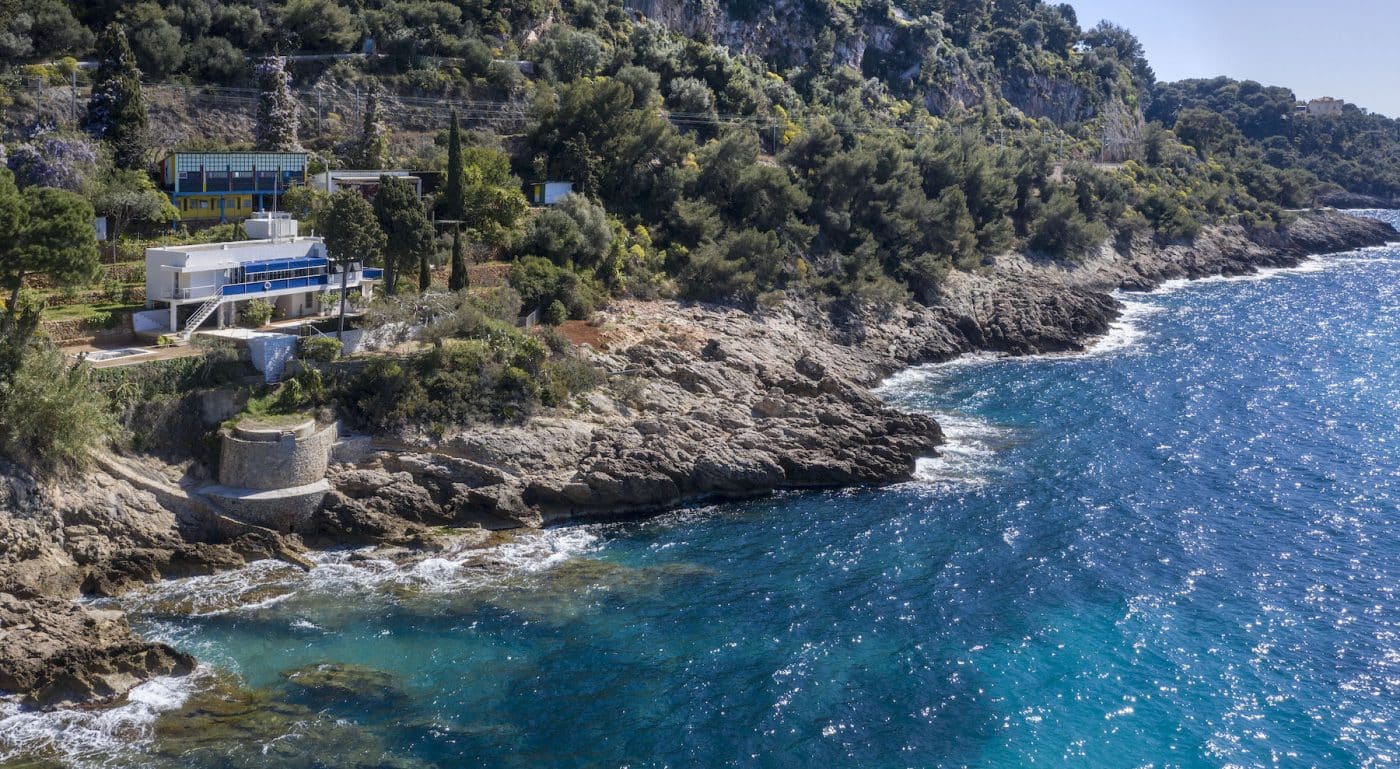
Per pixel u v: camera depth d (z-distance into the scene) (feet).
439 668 173.78
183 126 365.20
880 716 164.04
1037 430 303.07
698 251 379.35
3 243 211.61
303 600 194.29
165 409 218.38
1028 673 175.73
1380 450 285.84
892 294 412.16
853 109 600.80
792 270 406.82
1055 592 203.51
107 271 269.64
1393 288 571.28
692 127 499.92
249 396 229.86
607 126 414.82
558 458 242.37
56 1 360.69
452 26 468.34
